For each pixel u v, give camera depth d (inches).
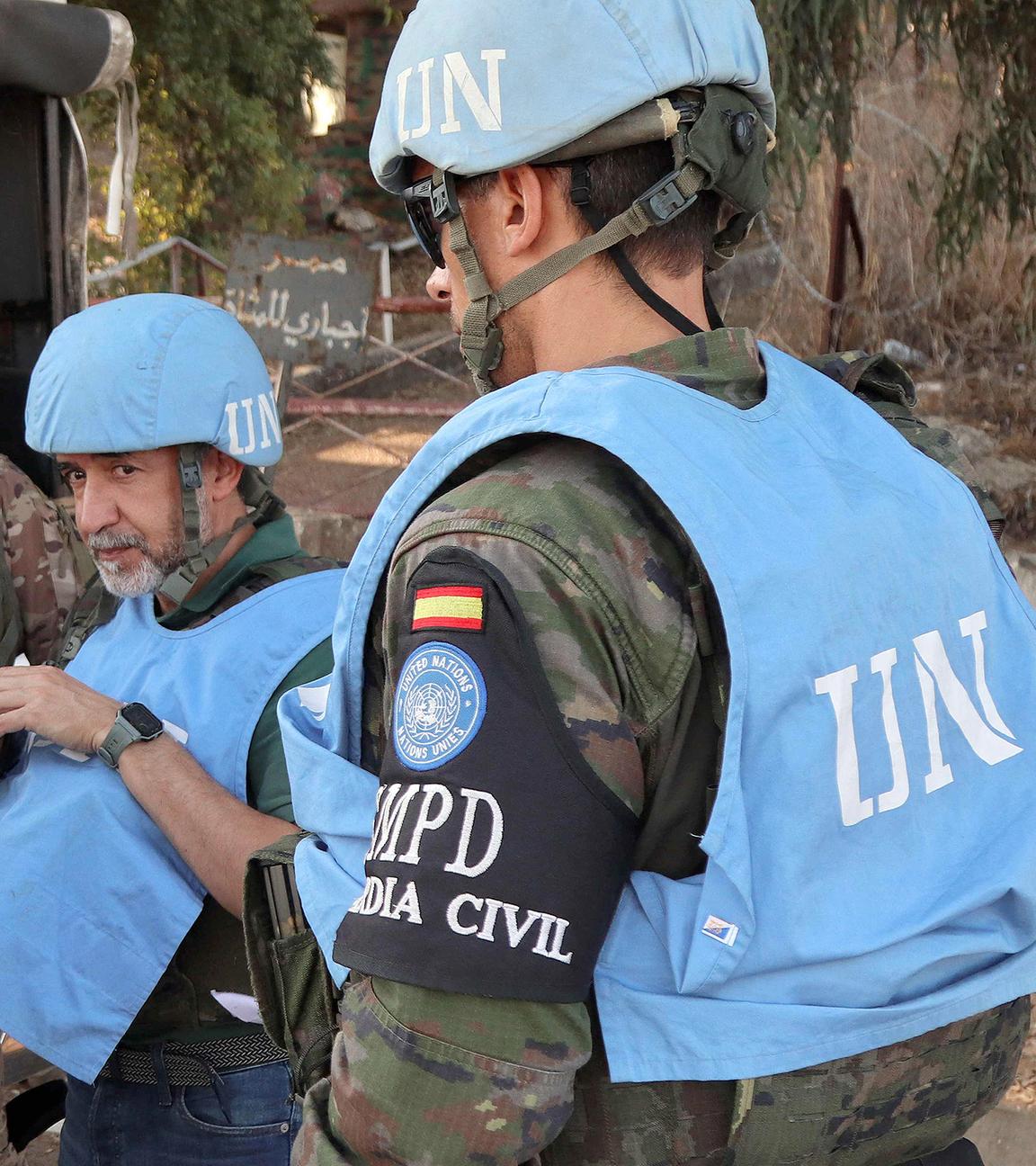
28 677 60.1
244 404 63.7
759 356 38.4
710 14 34.7
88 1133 62.1
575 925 29.2
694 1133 31.3
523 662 29.7
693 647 30.6
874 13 158.1
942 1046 32.7
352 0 395.2
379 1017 30.0
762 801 30.6
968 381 254.5
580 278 35.5
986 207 189.8
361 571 35.9
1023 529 220.4
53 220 125.8
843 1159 32.1
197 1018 59.8
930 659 33.7
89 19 121.6
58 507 78.7
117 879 58.0
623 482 31.7
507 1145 29.1
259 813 57.1
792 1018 30.7
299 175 352.2
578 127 33.4
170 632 63.2
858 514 33.8
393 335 329.4
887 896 31.8
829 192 246.7
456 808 29.3
